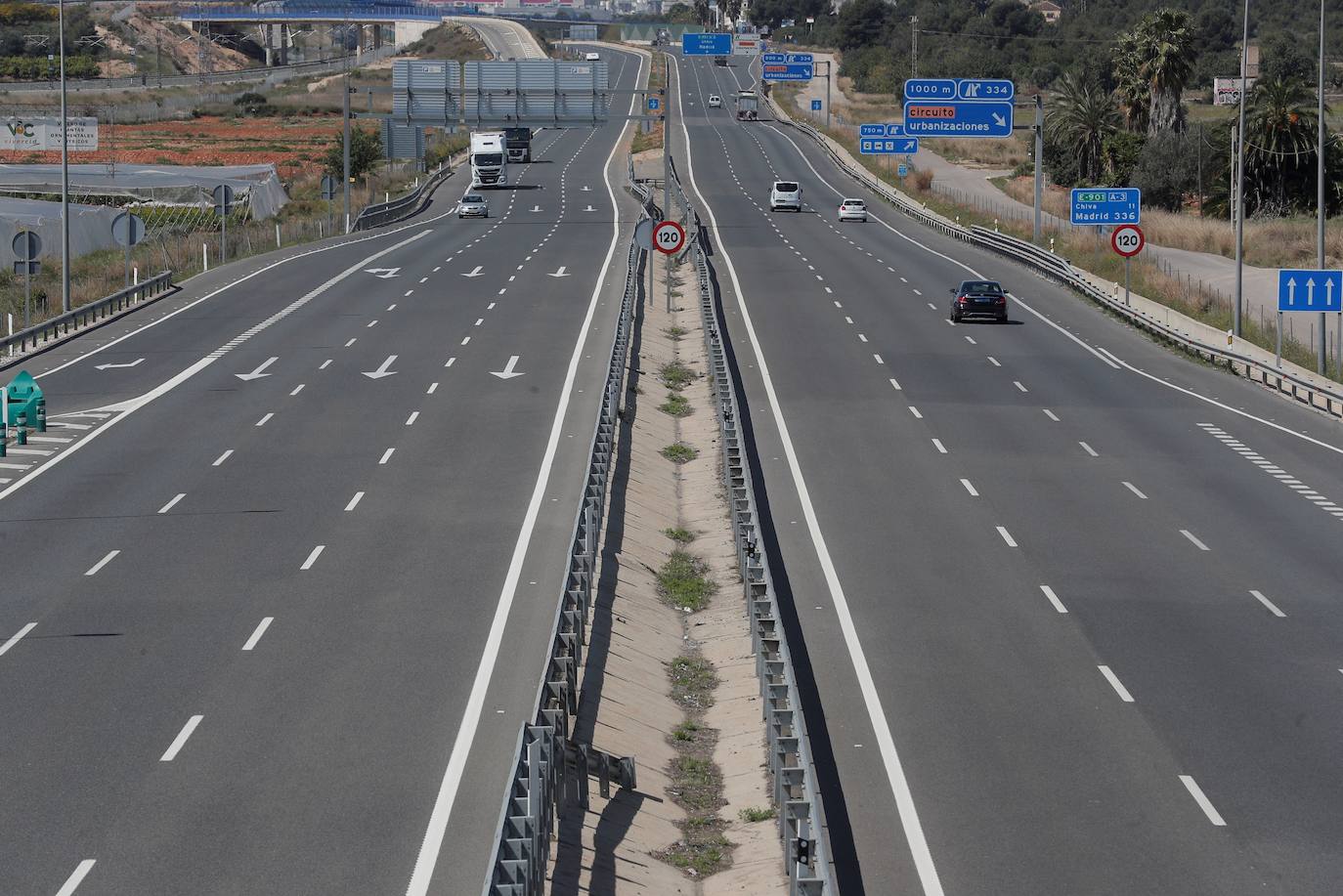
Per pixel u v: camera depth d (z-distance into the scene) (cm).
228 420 3884
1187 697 2100
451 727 1942
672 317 5844
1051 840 1658
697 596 2648
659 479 3441
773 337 5366
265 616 2386
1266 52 17800
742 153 14100
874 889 1550
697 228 7875
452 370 4522
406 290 6219
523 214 9750
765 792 1795
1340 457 3725
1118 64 11600
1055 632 2386
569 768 1681
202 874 1523
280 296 6075
